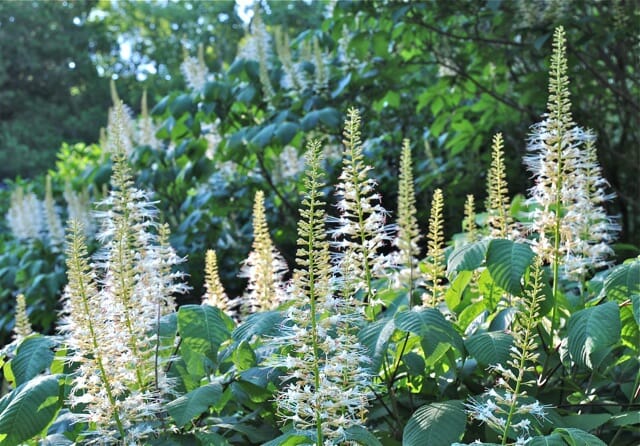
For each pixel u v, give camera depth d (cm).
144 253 396
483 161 927
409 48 883
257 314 390
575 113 838
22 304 457
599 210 418
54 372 408
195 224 897
